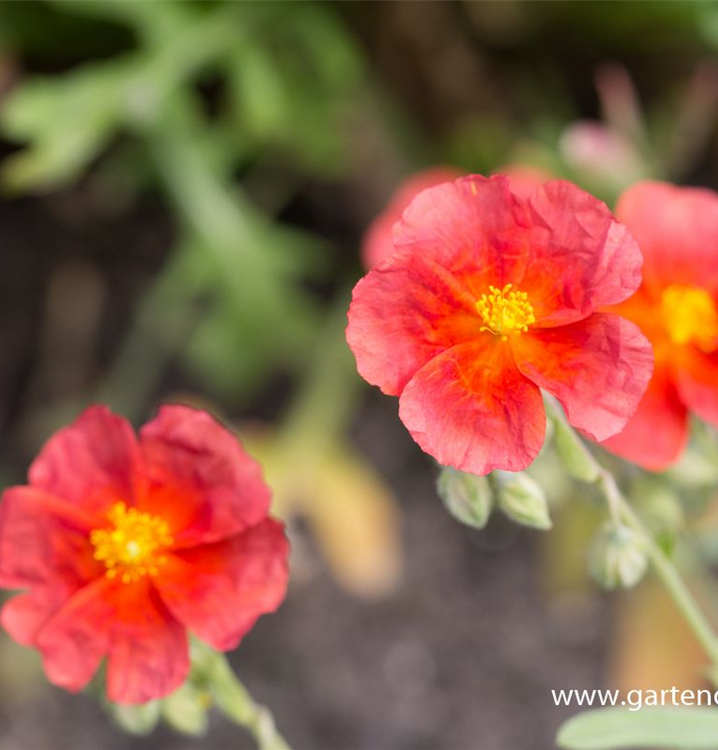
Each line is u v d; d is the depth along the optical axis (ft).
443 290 0.71
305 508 1.23
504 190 0.71
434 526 1.27
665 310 0.79
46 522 0.75
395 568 1.23
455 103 1.30
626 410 0.70
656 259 0.80
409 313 0.70
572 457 0.74
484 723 1.16
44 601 0.75
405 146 1.30
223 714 1.17
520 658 1.19
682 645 1.10
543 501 0.74
